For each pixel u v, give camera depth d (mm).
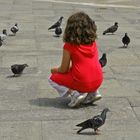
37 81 13125
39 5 31531
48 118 10102
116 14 28656
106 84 12766
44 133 9250
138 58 16312
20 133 9266
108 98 11469
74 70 10430
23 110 10641
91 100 10844
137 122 9844
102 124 8984
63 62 10438
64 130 9398
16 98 11539
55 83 10758
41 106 10883
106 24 24516
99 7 31656
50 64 15258
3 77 13562
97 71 10484
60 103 11078
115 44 18938
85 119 10031
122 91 12133
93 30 10336
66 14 27844
